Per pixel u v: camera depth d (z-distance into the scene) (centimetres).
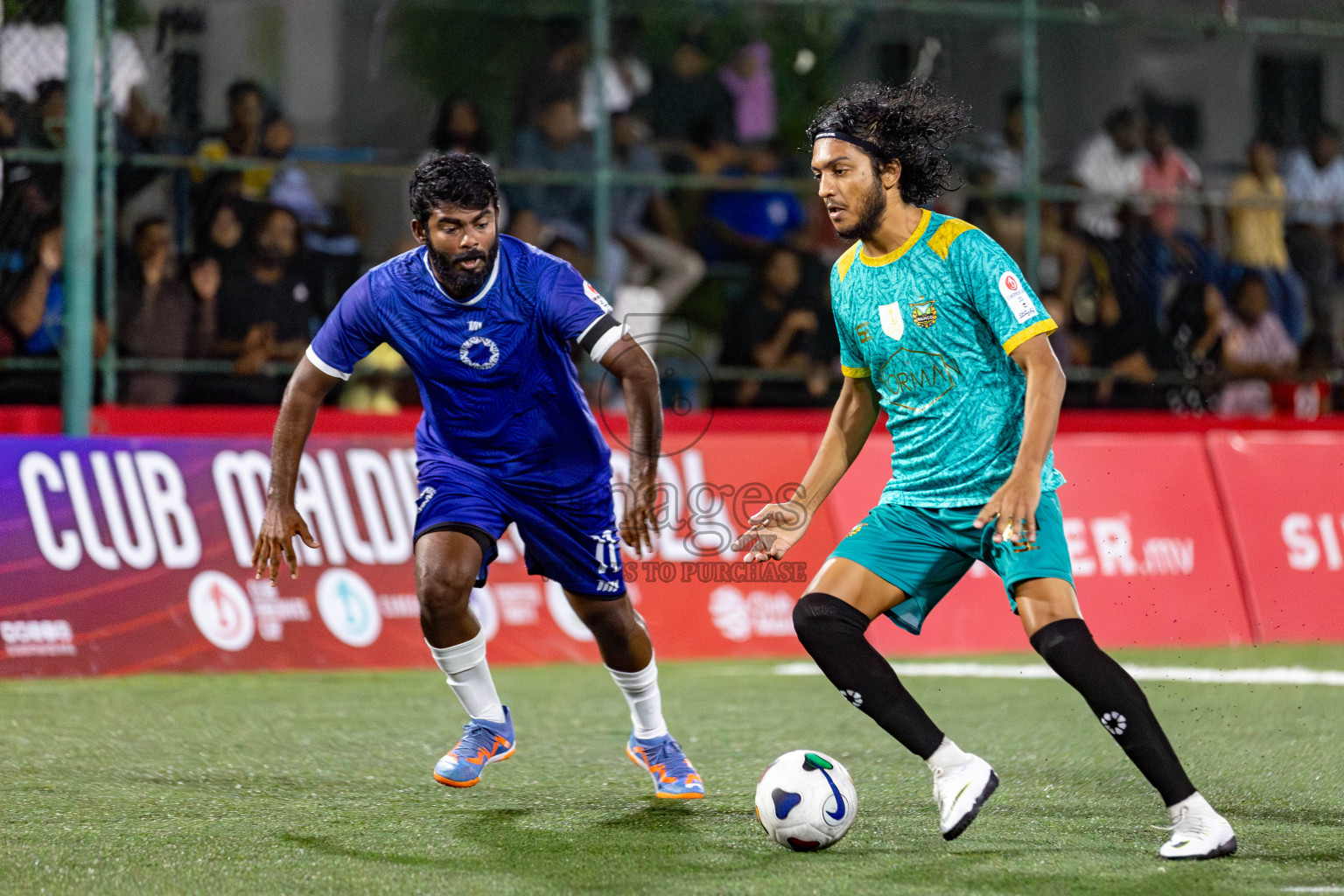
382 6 3169
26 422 2714
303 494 2473
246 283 2886
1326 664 2514
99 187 2714
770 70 3422
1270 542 2911
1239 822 1274
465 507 1327
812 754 1202
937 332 1148
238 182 2884
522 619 2547
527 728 1866
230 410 2817
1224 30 3366
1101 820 1294
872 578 1178
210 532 2434
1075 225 3278
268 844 1193
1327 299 3475
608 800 1389
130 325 2802
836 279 1209
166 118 2892
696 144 3362
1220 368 3372
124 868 1114
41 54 2717
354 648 2461
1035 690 2212
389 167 2811
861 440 1274
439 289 1280
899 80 3403
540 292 1288
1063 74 3406
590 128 3288
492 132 3241
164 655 2364
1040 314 1111
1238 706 2041
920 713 1143
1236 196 3347
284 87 3089
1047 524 1143
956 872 1086
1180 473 2902
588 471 1347
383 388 3009
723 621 2642
